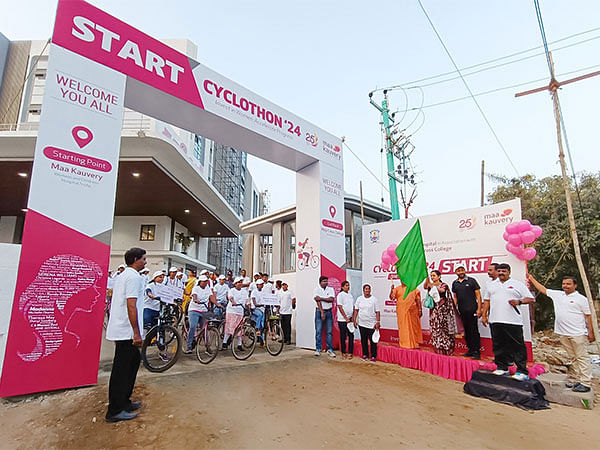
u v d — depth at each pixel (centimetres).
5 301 457
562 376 520
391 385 534
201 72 659
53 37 478
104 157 505
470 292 618
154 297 678
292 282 1173
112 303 370
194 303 701
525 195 1380
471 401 472
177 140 1609
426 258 765
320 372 599
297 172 935
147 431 336
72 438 319
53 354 430
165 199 1702
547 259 1240
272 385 506
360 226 1282
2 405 387
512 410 440
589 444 344
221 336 734
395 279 807
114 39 542
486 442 341
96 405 392
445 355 620
